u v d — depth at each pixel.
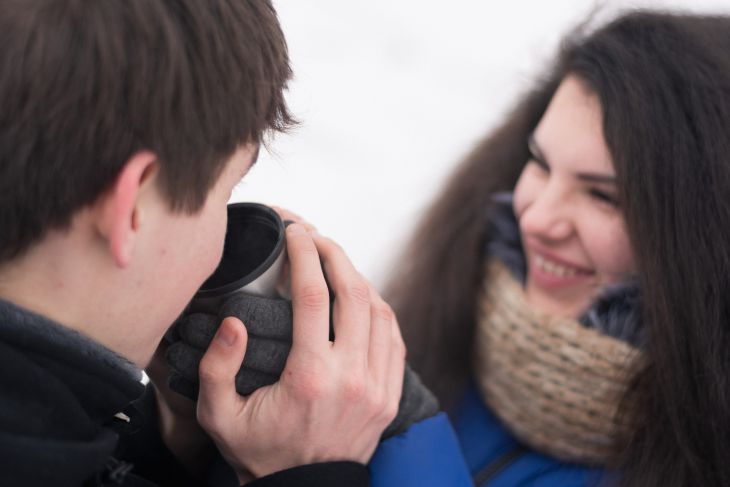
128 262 0.61
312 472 0.77
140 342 0.67
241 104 0.64
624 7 1.16
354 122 3.07
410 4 3.80
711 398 0.97
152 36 0.58
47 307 0.62
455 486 0.92
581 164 1.03
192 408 0.93
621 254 1.04
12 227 0.59
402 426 0.93
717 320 0.97
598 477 1.06
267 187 2.64
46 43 0.55
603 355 1.05
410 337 1.37
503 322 1.17
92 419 0.64
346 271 0.83
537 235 1.09
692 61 1.02
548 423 1.11
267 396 0.78
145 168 0.60
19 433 0.57
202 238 0.67
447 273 1.35
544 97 1.31
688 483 0.99
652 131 0.99
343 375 0.78
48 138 0.57
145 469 0.91
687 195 0.98
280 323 0.78
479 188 1.37
